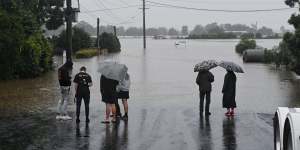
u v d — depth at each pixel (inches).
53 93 962.1
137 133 568.7
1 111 736.3
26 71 1295.5
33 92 977.5
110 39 3203.7
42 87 1071.6
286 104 824.9
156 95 952.9
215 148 491.5
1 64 1206.3
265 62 2070.6
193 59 2358.5
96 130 586.6
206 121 650.8
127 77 669.3
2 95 928.9
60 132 573.9
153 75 1443.2
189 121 650.8
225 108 770.8
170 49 3742.6
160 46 4539.9
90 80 639.8
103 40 3176.7
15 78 1273.4
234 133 569.3
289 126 355.9
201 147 495.8
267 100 882.1
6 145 505.4
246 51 2140.7
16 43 1213.1
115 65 632.4
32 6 1665.8
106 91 629.9
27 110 746.2
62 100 663.1
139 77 1373.0
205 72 693.9
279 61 1729.8
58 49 2365.9
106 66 629.3
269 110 757.3
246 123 636.1
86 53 2450.8
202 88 691.4
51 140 529.7
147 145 506.0
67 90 663.8
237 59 2374.5
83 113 711.7
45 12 1932.8
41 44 1428.4
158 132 575.2
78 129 591.8
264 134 563.5
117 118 670.5
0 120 657.0
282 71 1615.4
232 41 6909.5
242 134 563.8
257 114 711.7
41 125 619.2
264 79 1325.0
